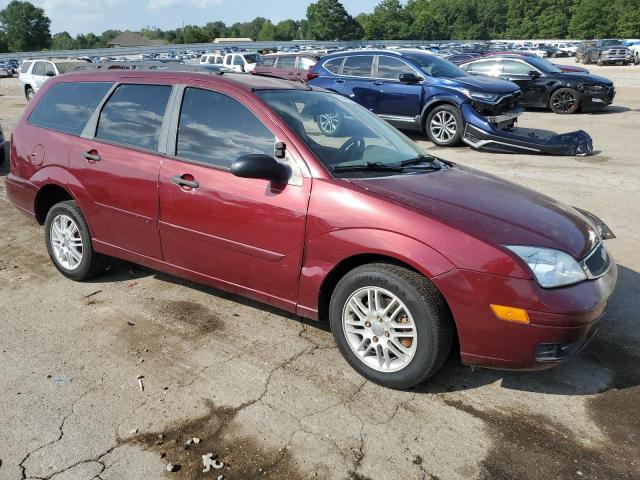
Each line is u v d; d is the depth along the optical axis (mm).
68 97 4812
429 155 4309
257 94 3801
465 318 2994
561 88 15570
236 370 3498
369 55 12164
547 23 123938
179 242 4004
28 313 4246
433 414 3094
